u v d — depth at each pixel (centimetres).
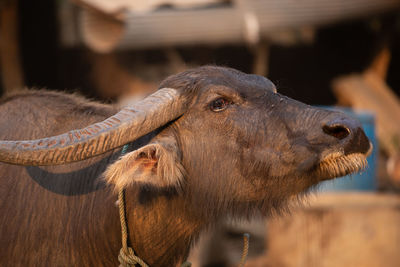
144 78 3781
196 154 848
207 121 848
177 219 864
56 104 968
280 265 1672
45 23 3353
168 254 886
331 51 4309
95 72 3712
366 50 4312
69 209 869
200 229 898
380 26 4109
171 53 3756
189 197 853
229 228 2383
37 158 746
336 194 1686
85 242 861
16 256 851
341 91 3881
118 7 3228
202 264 1948
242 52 3850
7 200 869
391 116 3547
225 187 846
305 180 823
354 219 1579
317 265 1605
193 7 3409
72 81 3678
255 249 2223
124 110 812
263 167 828
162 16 3375
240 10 3416
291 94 4178
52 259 852
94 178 882
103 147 776
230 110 847
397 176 2411
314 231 1611
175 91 853
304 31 4247
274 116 836
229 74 879
